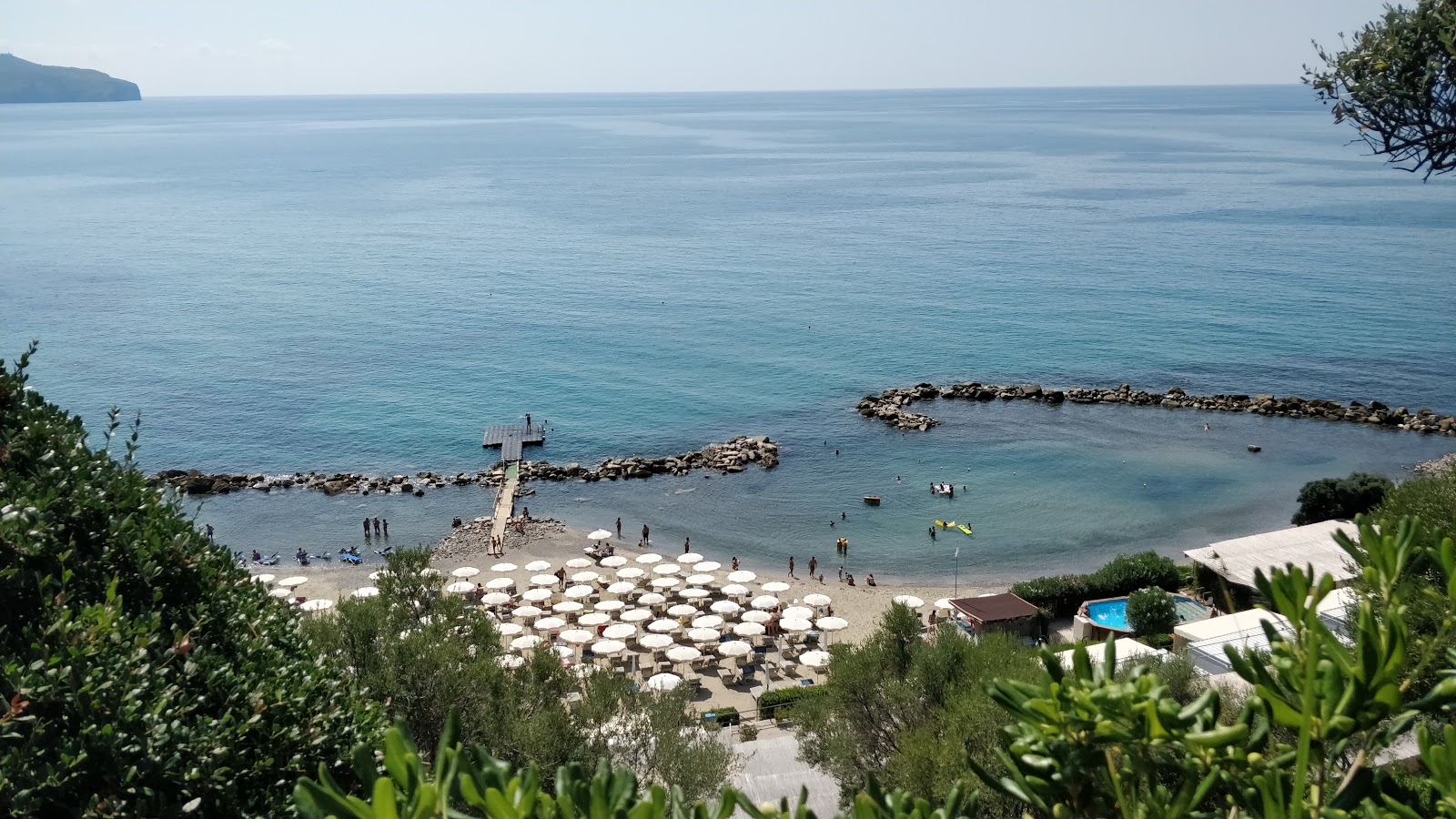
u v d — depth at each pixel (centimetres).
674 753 2386
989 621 5012
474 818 380
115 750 1284
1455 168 1451
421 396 10456
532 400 10294
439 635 2342
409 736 386
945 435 9106
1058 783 432
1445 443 8600
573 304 14662
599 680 2461
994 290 15162
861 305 14400
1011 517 7425
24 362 1872
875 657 2570
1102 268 16662
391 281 16225
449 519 7538
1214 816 426
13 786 1195
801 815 403
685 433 9306
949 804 429
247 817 1399
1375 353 11231
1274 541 5375
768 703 4444
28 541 1525
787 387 10625
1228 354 11400
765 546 7000
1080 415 9575
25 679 1291
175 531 1831
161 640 1562
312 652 1916
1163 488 7894
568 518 7494
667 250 19000
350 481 8156
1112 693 417
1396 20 1443
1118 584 5516
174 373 11169
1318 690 408
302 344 12450
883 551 6912
